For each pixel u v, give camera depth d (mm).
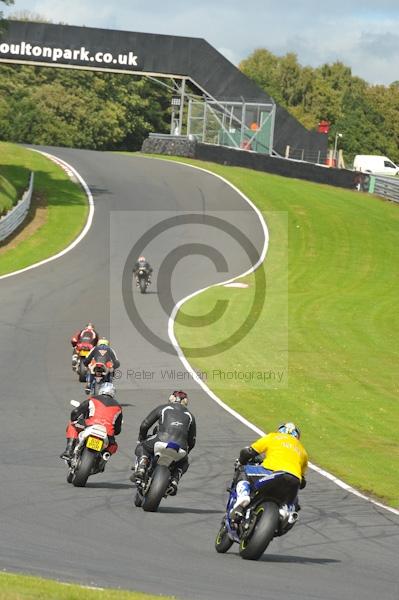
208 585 29875
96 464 47406
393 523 44594
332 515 45562
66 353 91062
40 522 38656
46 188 192375
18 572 28703
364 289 145625
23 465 51594
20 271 136000
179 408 42812
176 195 195625
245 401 77375
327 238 178625
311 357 98500
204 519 42250
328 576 33188
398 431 71375
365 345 106688
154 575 30703
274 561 35375
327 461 59750
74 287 127750
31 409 67625
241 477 35469
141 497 43406
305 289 141375
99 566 31312
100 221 171750
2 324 103188
